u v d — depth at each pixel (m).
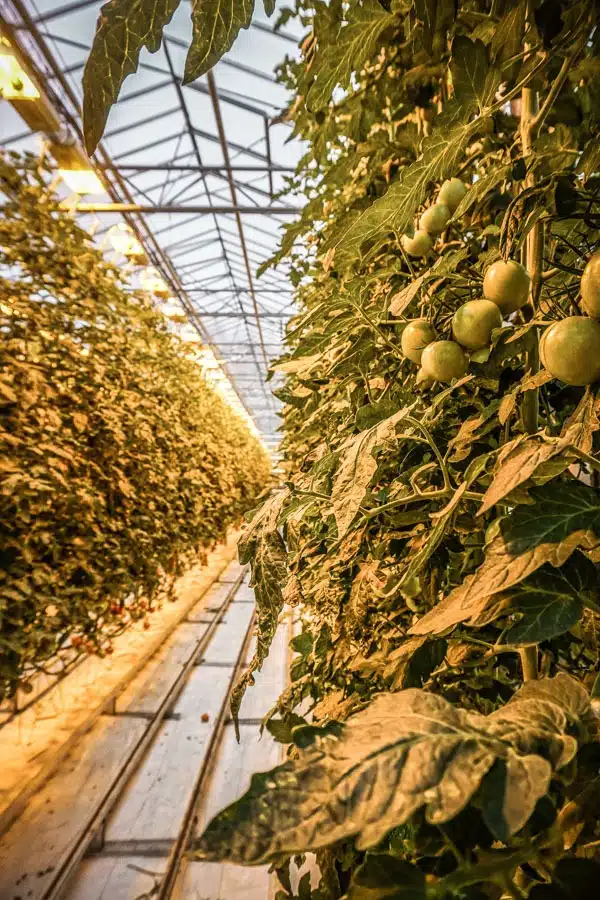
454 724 0.30
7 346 2.57
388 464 0.76
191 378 5.64
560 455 0.38
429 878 0.30
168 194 6.97
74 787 2.32
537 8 0.49
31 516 2.46
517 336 0.50
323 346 0.79
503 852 0.31
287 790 0.26
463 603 0.36
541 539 0.37
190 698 3.29
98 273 3.18
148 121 5.38
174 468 4.42
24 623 2.41
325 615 0.92
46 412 2.60
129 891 1.81
